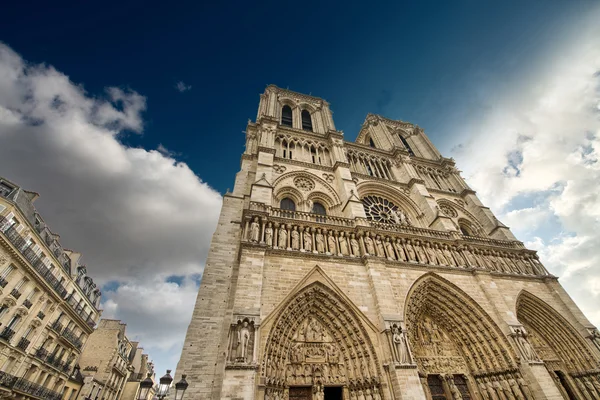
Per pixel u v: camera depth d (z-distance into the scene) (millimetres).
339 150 44719
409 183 45344
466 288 29578
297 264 25312
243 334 19359
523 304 31750
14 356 33719
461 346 27953
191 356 21188
